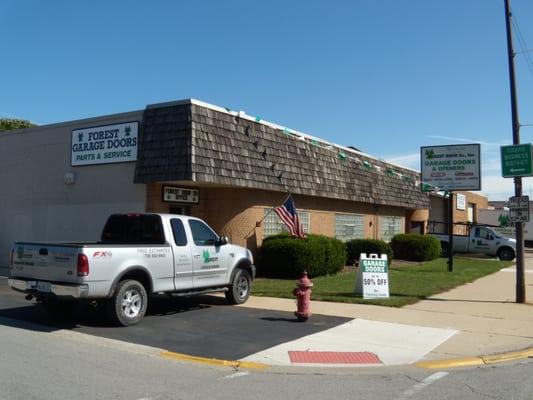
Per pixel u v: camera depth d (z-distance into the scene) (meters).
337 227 24.17
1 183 20.58
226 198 18.16
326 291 15.23
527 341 9.65
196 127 15.43
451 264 22.42
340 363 8.20
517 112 14.18
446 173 22.89
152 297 14.10
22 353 8.27
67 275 9.93
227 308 12.65
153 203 16.34
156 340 9.37
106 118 17.41
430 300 14.12
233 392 6.67
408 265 24.97
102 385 6.74
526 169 13.77
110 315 10.29
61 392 6.40
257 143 17.81
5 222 20.33
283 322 11.02
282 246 18.06
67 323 10.73
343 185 23.28
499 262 28.73
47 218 19.02
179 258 11.48
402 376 7.60
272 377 7.45
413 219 33.44
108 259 10.12
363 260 14.51
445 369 8.03
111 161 17.12
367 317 11.64
